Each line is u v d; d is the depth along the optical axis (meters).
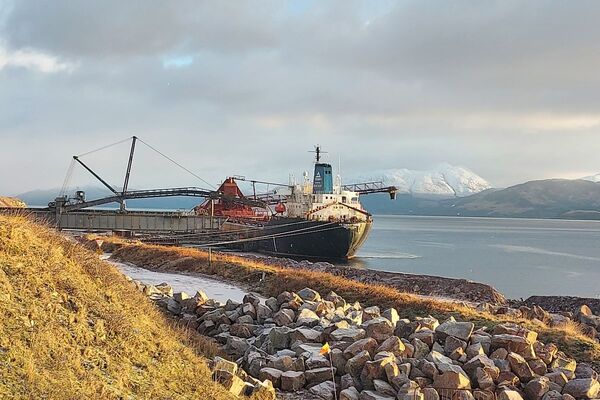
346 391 14.98
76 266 16.19
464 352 17.22
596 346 19.98
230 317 22.59
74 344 11.98
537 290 65.50
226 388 13.64
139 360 12.92
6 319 11.47
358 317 21.77
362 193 106.88
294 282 36.50
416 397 14.20
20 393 9.41
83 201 97.56
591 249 140.50
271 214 105.06
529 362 16.84
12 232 14.88
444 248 135.38
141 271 50.88
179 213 102.44
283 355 17.44
